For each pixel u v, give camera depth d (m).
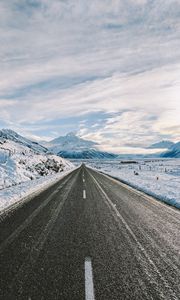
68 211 10.09
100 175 33.22
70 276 4.41
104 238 6.70
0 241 6.23
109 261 5.14
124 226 7.99
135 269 4.77
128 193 15.88
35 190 16.36
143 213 10.05
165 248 6.01
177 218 9.27
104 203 12.10
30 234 6.88
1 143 42.59
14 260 5.07
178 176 32.38
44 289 3.95
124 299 3.71
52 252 5.57
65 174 34.12
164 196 14.02
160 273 4.62
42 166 34.25
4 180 19.22
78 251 5.68
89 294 3.82
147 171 46.91
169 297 3.79
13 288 3.96
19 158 30.25
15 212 9.63
